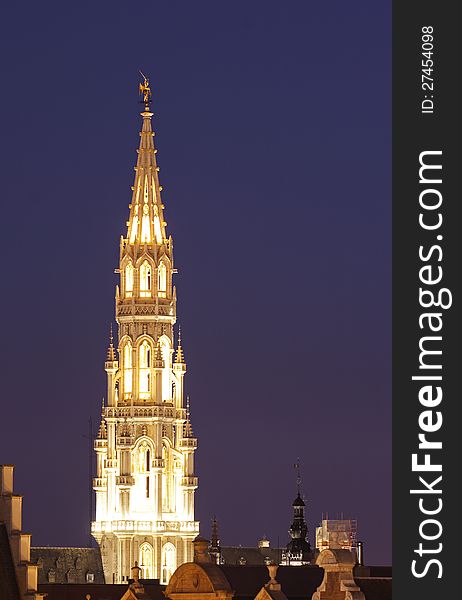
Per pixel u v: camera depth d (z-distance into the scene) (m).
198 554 159.12
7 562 165.62
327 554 161.62
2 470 167.00
